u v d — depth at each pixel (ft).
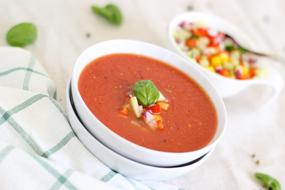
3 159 1.83
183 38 2.65
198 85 2.24
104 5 2.88
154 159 1.90
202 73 2.23
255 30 3.13
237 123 2.47
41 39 2.53
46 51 2.48
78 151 1.99
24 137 1.97
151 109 2.04
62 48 2.53
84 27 2.69
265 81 2.44
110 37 2.69
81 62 2.09
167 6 3.05
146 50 2.27
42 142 1.97
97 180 1.89
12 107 2.01
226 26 2.78
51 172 1.86
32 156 1.87
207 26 2.78
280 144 2.44
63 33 2.61
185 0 3.15
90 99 2.03
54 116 2.04
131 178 2.02
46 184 1.84
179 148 1.98
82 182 1.86
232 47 2.66
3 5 2.62
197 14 2.77
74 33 2.64
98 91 2.06
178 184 2.13
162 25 2.89
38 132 1.98
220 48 2.64
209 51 2.58
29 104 2.04
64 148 1.98
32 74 2.20
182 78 2.26
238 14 3.21
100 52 2.18
